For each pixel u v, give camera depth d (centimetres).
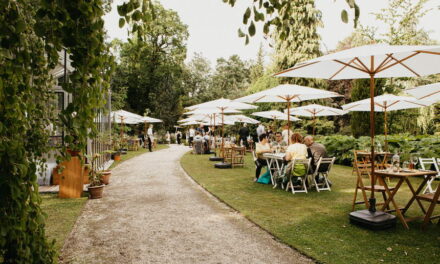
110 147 1541
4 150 181
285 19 288
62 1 173
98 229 495
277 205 639
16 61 179
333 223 518
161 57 3888
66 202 668
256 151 930
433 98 740
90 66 193
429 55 459
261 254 398
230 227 505
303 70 535
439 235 458
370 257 381
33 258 209
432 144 1005
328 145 1359
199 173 1102
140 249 415
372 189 516
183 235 469
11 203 190
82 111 191
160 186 868
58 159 226
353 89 1431
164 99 3888
